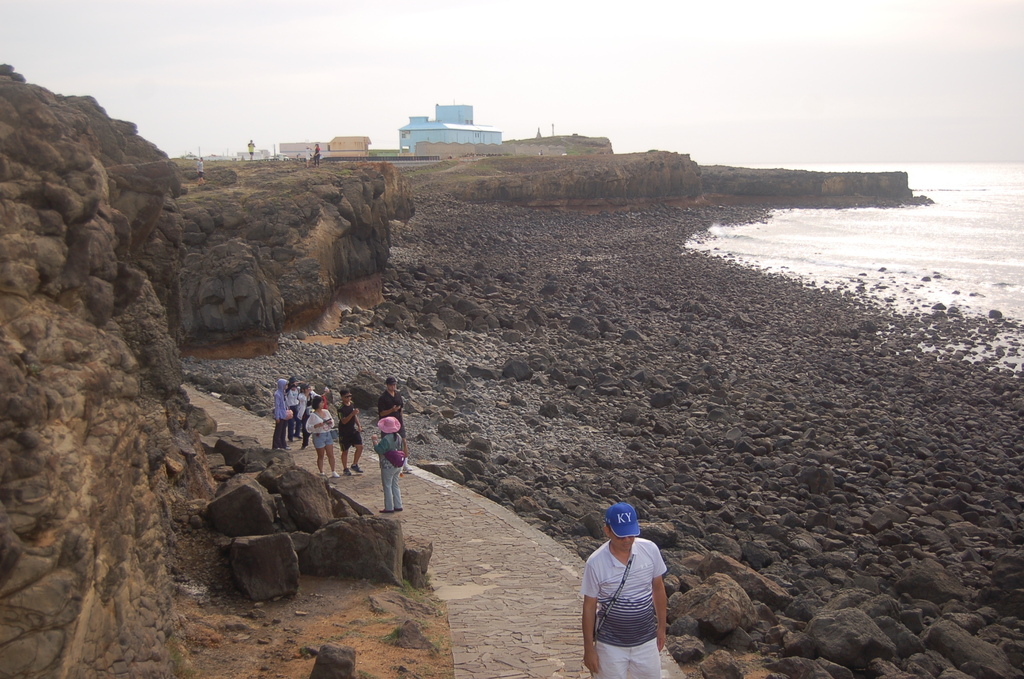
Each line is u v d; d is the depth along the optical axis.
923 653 11.62
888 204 143.12
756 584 13.55
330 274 36.31
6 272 6.26
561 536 15.88
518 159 124.62
